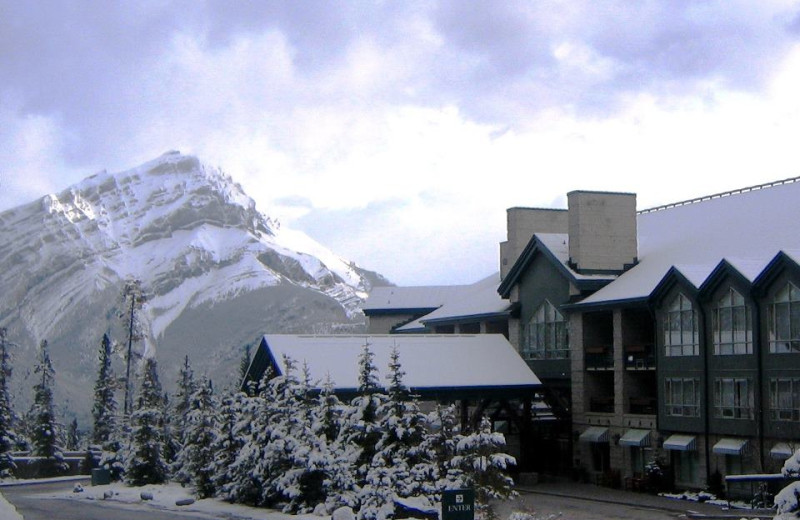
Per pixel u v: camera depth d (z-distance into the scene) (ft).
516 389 197.36
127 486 207.41
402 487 120.26
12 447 257.55
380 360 195.00
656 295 172.45
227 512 142.31
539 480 197.88
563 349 205.05
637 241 215.72
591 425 193.06
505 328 243.81
